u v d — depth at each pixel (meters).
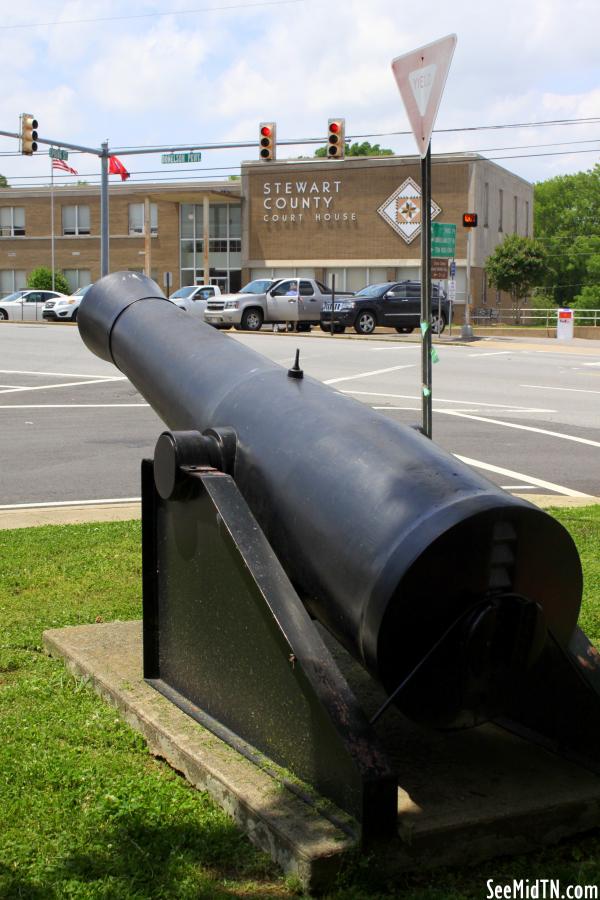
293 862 2.92
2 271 59.19
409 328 35.66
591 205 96.12
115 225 56.81
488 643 3.00
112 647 4.69
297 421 3.64
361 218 51.25
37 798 3.40
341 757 2.99
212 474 3.66
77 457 11.12
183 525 3.86
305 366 21.92
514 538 3.05
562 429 13.46
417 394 17.27
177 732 3.69
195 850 3.09
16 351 25.31
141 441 12.23
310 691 3.09
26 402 16.08
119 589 5.90
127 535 7.22
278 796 3.16
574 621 3.33
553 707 3.54
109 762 3.67
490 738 3.72
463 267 50.44
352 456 3.36
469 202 49.97
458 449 11.67
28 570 6.29
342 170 51.19
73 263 57.94
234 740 3.57
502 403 16.28
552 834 3.20
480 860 3.10
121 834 3.18
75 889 2.88
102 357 5.24
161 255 56.09
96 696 4.29
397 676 3.06
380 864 2.95
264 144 26.09
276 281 35.25
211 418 4.00
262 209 52.97
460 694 3.05
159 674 4.22
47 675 4.54
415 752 3.59
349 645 3.19
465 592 3.02
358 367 21.92
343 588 3.14
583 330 41.50
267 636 3.31
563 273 95.25
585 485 9.66
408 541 2.99
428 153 5.52
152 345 4.68
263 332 32.88
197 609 3.83
